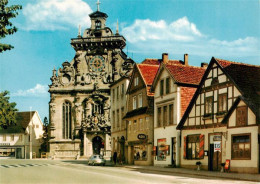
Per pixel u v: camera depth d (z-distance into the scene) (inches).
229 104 1369.3
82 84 3934.5
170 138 1744.6
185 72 1764.3
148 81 2060.8
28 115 4352.9
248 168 1246.9
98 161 2027.6
